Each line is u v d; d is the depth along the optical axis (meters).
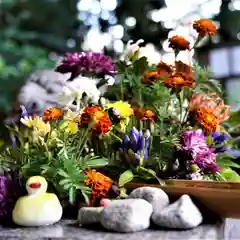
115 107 1.01
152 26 2.97
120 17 3.38
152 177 0.96
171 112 1.08
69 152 0.95
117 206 0.83
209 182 0.90
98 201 0.90
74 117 1.00
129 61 1.14
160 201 0.86
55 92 1.35
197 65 1.15
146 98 1.08
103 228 0.85
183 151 0.97
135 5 3.27
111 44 1.58
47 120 0.98
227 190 0.86
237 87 1.87
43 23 3.94
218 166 1.00
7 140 1.31
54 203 0.88
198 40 1.10
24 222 0.86
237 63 1.90
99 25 3.50
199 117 1.02
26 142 0.96
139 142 0.96
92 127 0.93
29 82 1.40
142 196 0.86
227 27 2.77
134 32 3.09
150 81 1.08
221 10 2.78
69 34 3.92
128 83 1.12
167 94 1.07
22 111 1.02
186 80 1.02
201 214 0.86
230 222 0.95
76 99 1.05
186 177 0.98
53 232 0.83
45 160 0.93
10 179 0.91
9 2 3.81
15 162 0.97
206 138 1.05
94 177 0.91
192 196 0.87
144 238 0.79
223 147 1.08
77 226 0.86
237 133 1.22
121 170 0.98
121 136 1.00
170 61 1.13
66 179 0.90
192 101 1.06
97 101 1.06
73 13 3.91
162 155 0.98
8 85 3.12
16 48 3.61
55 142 0.94
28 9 3.90
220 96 1.16
